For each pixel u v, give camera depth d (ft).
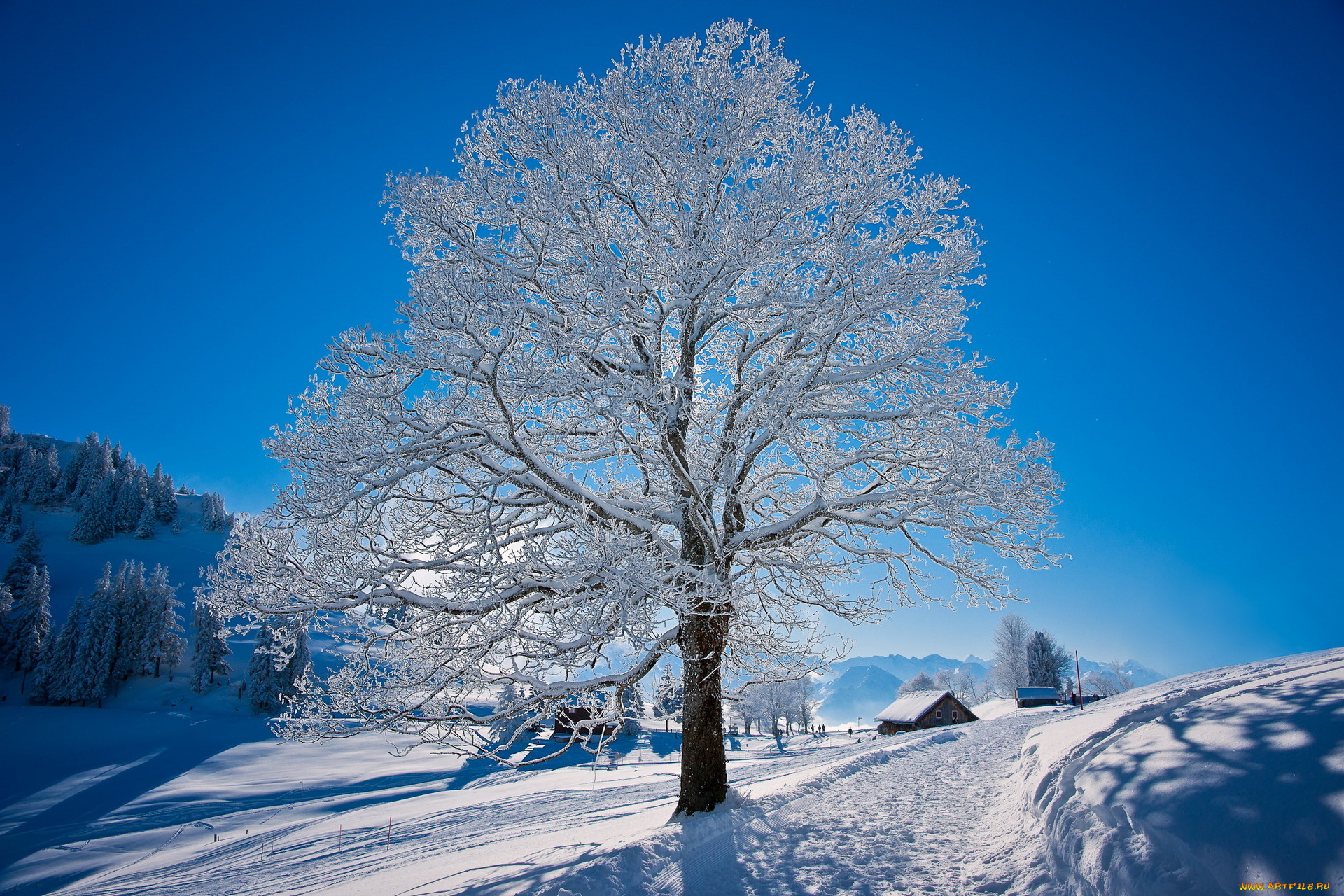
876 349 29.43
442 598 26.81
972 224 28.55
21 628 225.35
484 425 24.88
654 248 27.22
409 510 28.63
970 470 24.39
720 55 29.96
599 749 28.27
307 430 24.53
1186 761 14.70
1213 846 11.43
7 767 139.33
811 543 35.06
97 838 83.61
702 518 26.84
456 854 31.94
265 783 118.11
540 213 25.84
